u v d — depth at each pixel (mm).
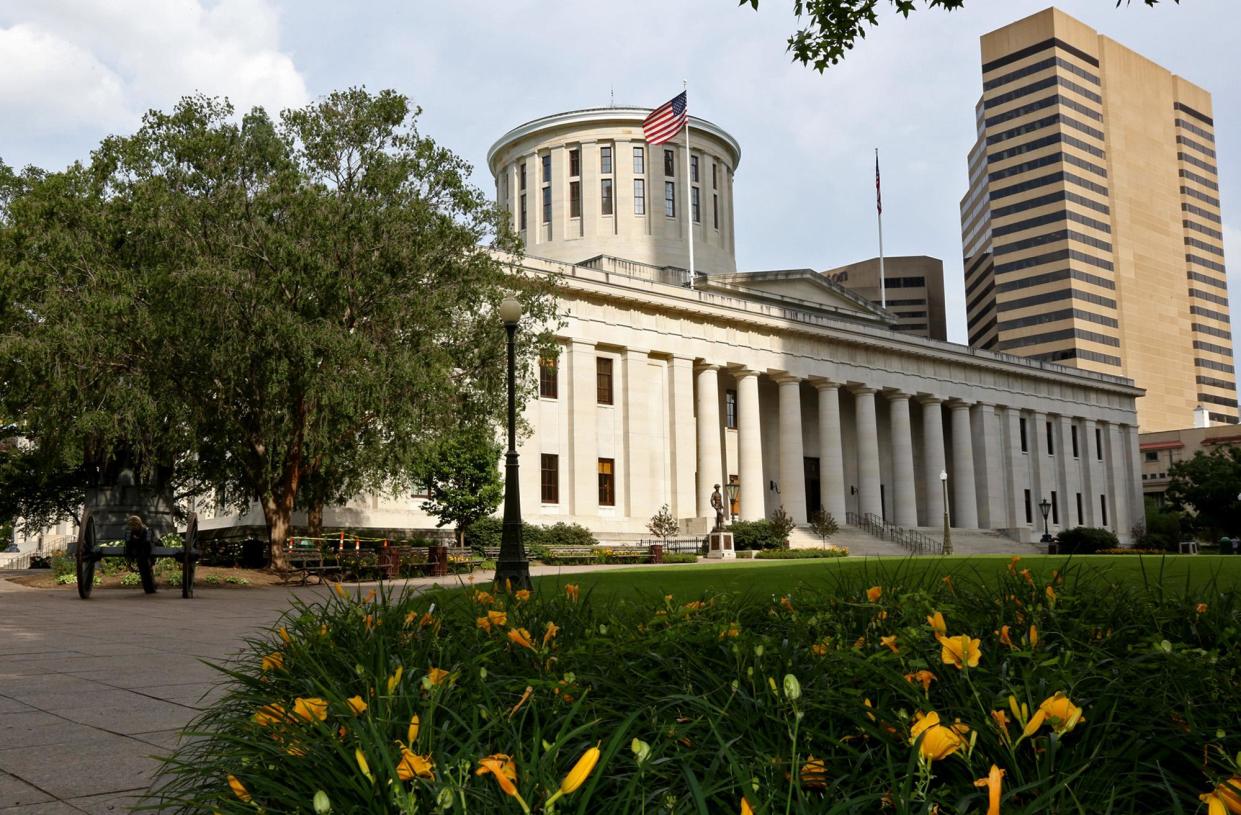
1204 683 3918
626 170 79312
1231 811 2488
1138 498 90625
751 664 4547
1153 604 5996
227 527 47812
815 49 14570
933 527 70375
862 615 5867
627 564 44500
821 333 65625
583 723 3846
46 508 49000
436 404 29234
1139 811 3312
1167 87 159500
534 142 82000
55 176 34625
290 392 28359
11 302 30531
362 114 30375
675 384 59344
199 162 28500
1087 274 139750
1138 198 149875
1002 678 3883
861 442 68375
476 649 5398
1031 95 143125
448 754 3412
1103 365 139125
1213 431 135250
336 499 37406
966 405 75188
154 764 5637
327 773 3283
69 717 7117
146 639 12766
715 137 84000
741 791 3205
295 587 26641
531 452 53312
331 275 27453
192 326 26188
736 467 65875
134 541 21156
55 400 28641
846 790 3195
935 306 159875
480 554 41562
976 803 3109
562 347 55719
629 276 58969
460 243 31000
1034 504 80062
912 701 3693
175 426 29047
